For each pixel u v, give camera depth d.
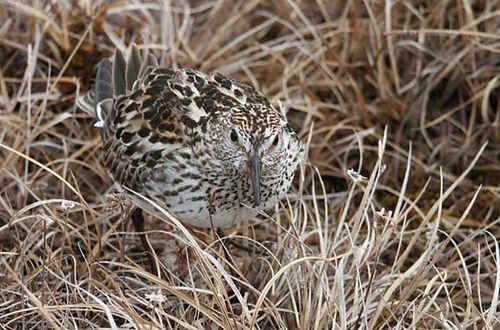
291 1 14.12
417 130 13.62
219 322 9.63
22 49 13.59
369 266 10.54
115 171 11.12
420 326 10.43
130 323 9.83
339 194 12.66
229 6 14.80
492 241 12.19
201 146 10.21
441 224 12.41
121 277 10.66
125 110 11.05
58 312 10.07
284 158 10.27
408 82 13.95
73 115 12.63
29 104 12.34
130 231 11.89
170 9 14.10
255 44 14.18
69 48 13.65
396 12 13.95
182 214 10.55
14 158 12.18
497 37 13.31
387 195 12.91
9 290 10.40
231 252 11.66
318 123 13.47
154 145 10.52
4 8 13.81
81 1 13.95
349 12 14.37
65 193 12.33
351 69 14.05
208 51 14.12
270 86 13.82
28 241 10.97
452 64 13.59
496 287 10.15
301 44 14.07
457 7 14.03
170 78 11.14
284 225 12.01
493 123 13.45
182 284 10.40
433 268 10.98
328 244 11.19
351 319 10.09
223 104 10.51
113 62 11.88
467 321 10.09
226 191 10.28
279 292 10.67
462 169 13.26
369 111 13.64
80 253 11.59
